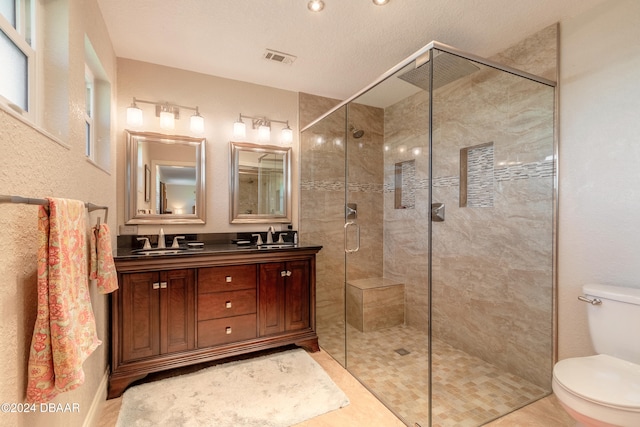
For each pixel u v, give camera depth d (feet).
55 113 3.99
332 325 9.07
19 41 3.43
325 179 9.48
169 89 8.25
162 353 6.42
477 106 7.39
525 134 6.64
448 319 7.55
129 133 7.75
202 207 8.53
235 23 6.36
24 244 2.92
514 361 6.79
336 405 5.69
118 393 5.95
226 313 7.06
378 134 9.46
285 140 9.59
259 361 7.36
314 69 8.39
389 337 8.11
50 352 2.85
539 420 5.35
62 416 3.74
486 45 7.10
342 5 5.77
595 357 4.84
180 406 5.62
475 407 5.70
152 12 5.99
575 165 5.93
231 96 8.99
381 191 9.53
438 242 7.71
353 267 8.91
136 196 7.87
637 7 5.12
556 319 6.22
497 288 7.12
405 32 6.63
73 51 4.25
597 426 3.83
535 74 6.57
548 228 6.33
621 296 4.75
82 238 3.63
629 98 5.21
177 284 6.57
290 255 7.74
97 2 5.65
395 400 5.89
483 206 7.46
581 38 5.84
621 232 5.31
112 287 4.76
